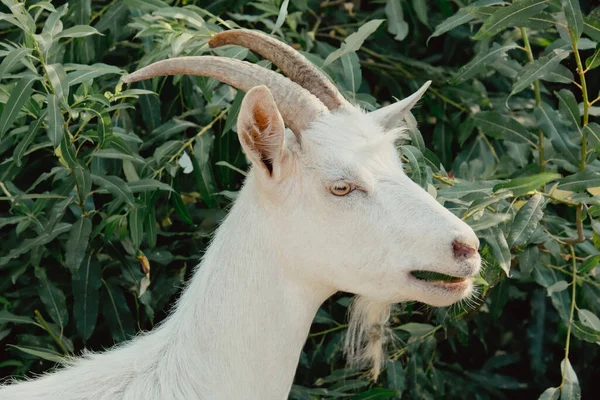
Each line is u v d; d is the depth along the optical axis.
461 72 6.49
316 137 4.61
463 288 4.57
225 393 4.62
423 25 7.89
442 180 6.05
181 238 6.95
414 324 6.67
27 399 4.61
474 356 7.67
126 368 4.72
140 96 6.97
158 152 6.52
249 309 4.63
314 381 6.88
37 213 6.21
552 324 7.28
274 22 7.33
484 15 6.16
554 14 6.14
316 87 4.85
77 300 6.22
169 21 6.44
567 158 6.12
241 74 4.65
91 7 7.41
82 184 5.89
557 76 6.16
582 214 6.07
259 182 4.57
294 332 4.70
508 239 5.49
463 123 7.23
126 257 6.45
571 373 6.05
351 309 5.25
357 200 4.55
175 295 6.82
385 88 7.98
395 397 6.57
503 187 5.47
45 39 5.64
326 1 7.93
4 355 6.75
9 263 6.45
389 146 4.77
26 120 6.57
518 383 7.26
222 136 6.60
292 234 4.61
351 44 6.00
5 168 6.50
